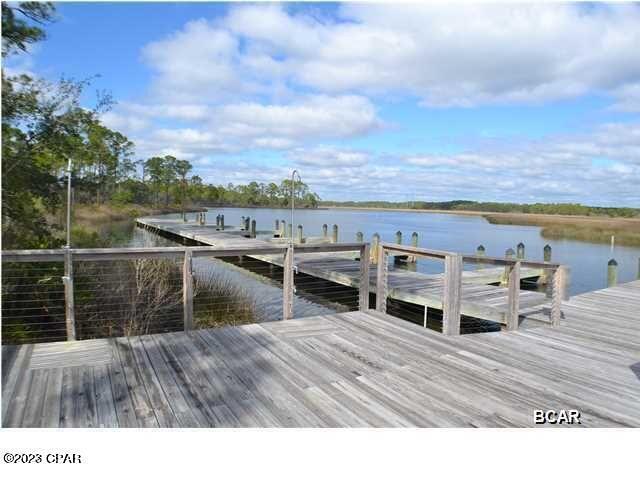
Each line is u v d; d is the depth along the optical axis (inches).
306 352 129.5
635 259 606.5
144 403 94.0
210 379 107.5
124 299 210.1
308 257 432.8
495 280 343.0
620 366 126.4
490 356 131.4
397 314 281.0
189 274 147.6
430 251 158.4
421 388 105.7
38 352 123.6
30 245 224.1
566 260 593.3
